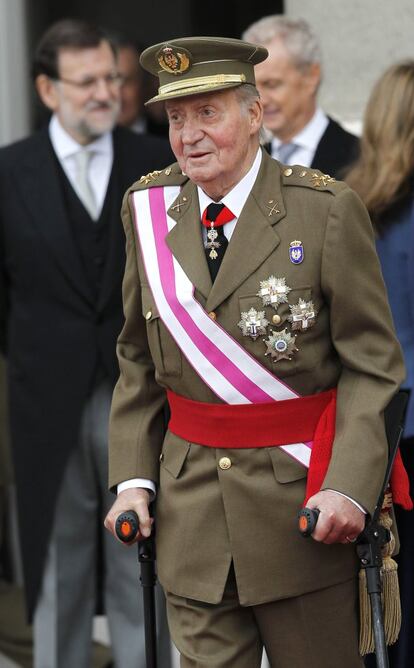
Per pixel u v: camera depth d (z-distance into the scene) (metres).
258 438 11.58
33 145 16.78
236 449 11.62
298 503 11.54
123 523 11.81
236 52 11.38
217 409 11.65
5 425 20.28
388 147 14.91
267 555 11.56
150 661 12.20
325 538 11.09
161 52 11.38
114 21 24.58
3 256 16.67
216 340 11.54
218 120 11.41
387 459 11.49
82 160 16.56
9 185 16.58
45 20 24.30
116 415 12.51
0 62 23.05
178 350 11.73
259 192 11.66
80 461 16.47
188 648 11.88
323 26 19.94
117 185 16.55
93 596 16.91
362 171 15.09
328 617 11.70
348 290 11.40
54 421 16.31
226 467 11.63
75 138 16.56
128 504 12.09
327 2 19.89
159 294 11.77
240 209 11.66
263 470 11.60
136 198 12.20
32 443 16.44
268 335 11.46
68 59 16.42
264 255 11.48
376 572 11.45
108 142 16.75
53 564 16.58
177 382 11.84
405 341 14.90
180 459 11.91
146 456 12.30
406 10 19.53
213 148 11.45
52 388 16.33
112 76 16.56
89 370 16.25
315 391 11.64
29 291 16.50
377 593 11.40
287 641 11.77
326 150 17.08
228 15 24.42
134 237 12.20
